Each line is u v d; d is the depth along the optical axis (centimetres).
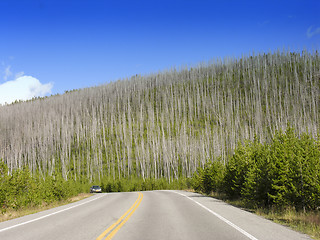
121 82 17688
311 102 10881
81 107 14838
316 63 13550
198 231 763
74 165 9200
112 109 13388
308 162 1173
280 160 1303
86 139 11444
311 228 790
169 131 10656
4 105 18950
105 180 6525
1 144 11444
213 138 9300
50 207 1828
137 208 1468
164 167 8488
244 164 1792
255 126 9588
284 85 12988
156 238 676
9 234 766
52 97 19388
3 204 1631
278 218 1048
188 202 1791
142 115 13112
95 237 698
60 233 766
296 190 1154
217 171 2694
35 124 13250
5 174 1925
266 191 1350
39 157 10806
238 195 1869
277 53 16162
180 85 16100
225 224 879
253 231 752
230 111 12019
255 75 14512
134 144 10844
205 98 13500
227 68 16250
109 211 1345
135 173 8712
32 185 2123
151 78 17862
